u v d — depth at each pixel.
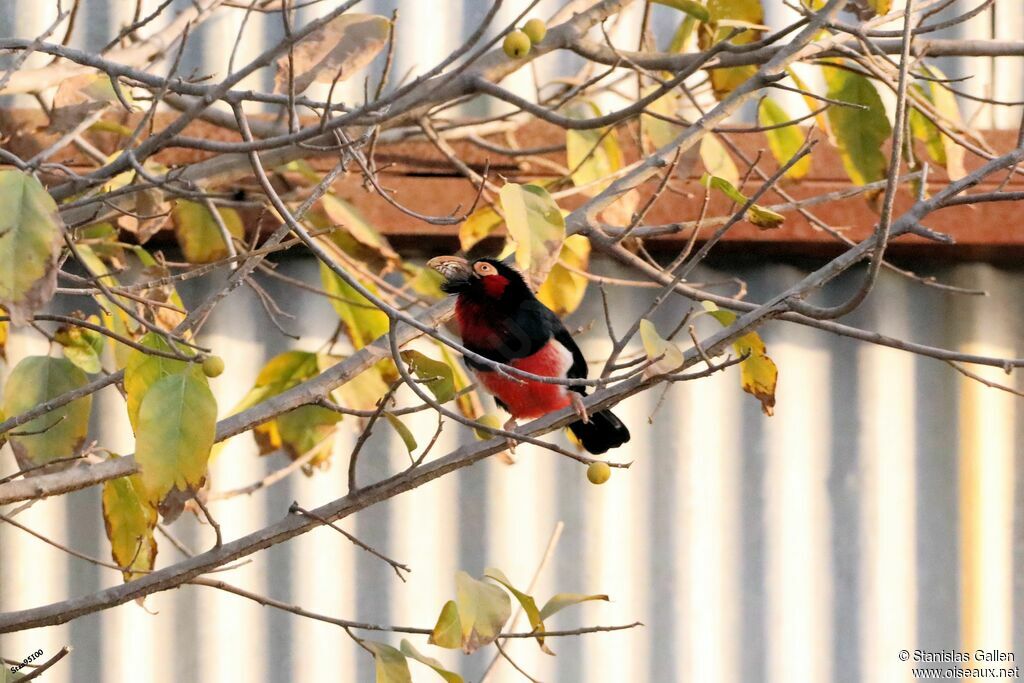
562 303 7.21
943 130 6.26
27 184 4.02
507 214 4.64
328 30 5.62
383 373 7.46
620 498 8.41
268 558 8.23
